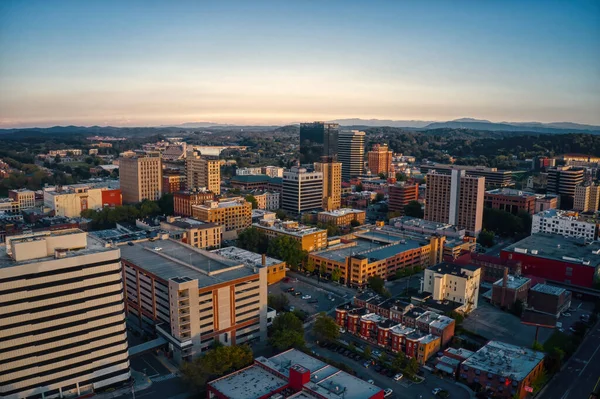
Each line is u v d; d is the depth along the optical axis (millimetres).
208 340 196875
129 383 173875
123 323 169250
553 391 177125
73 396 161625
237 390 159500
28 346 150500
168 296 197375
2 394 147500
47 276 150875
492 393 173625
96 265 160125
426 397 171375
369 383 162500
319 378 164750
